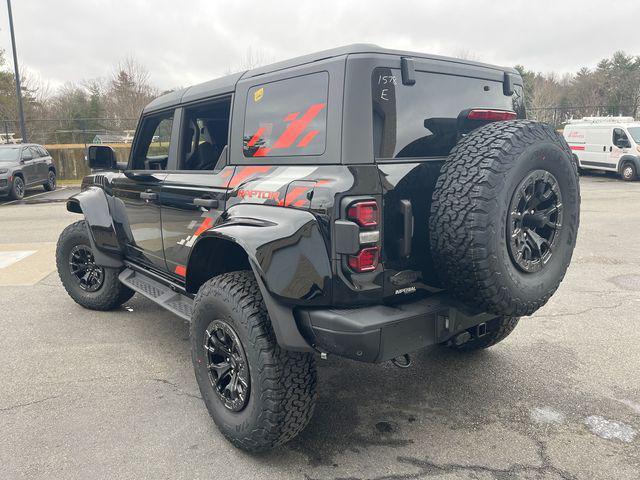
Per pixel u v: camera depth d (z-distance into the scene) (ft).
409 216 8.11
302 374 8.45
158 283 13.93
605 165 62.39
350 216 7.63
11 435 9.78
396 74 8.40
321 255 7.82
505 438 9.55
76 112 120.47
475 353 13.34
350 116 7.90
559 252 8.93
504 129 8.22
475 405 10.77
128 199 13.99
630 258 23.34
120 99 111.14
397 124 8.37
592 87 175.52
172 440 9.58
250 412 8.63
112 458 9.02
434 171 8.60
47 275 21.68
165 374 12.39
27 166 52.37
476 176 7.73
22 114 66.74
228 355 9.20
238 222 9.00
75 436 9.71
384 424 10.11
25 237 30.53
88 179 16.56
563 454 9.04
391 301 8.39
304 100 8.65
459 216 7.76
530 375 12.07
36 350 13.87
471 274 7.89
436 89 9.05
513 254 8.09
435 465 8.78
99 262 15.39
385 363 12.85
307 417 8.67
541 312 16.28
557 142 8.52
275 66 9.46
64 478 8.50
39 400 11.13
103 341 14.46
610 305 16.87
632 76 170.91
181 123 12.21
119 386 11.77
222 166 10.54
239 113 10.12
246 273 9.29
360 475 8.54
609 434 9.63
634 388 11.37
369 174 7.84
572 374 12.09
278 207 8.57
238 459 9.00
